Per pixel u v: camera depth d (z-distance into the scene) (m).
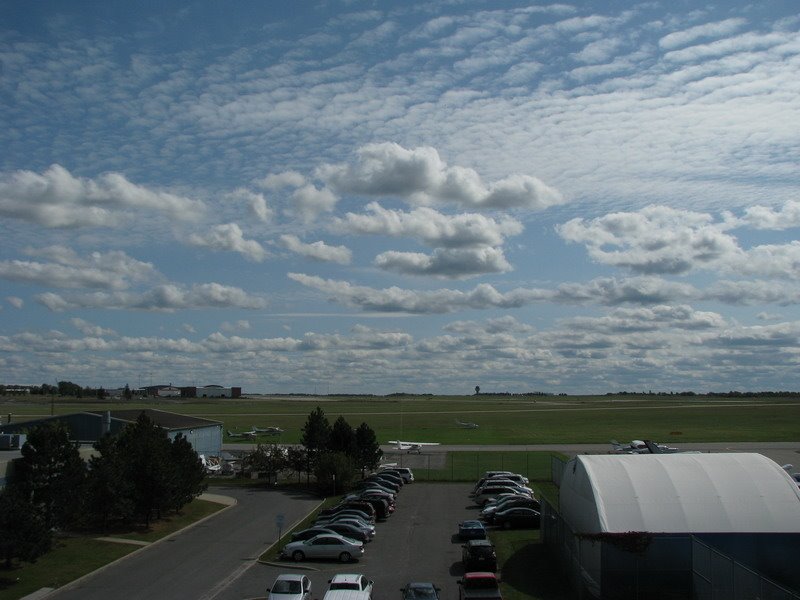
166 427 97.31
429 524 61.22
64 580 42.81
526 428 176.75
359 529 52.12
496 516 59.09
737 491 43.06
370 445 91.56
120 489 56.53
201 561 48.38
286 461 89.69
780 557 41.03
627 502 42.28
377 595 39.25
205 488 70.31
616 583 38.44
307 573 44.81
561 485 53.81
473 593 35.50
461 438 150.88
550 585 41.34
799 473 82.69
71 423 93.19
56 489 49.78
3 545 42.34
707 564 36.62
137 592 40.47
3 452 62.84
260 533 58.16
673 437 143.00
